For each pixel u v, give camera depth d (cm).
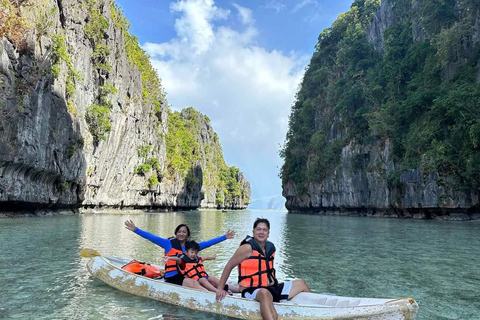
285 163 7781
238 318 516
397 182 3941
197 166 9675
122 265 809
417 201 3609
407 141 3944
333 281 783
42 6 2928
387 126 4362
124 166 4941
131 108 5084
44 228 1772
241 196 15725
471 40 3581
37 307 564
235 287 608
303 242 1488
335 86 6344
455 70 3662
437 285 748
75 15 3616
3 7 2523
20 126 2547
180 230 674
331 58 7394
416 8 5025
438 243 1442
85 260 930
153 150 6159
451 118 3431
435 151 3375
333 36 7450
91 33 3941
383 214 4516
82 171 3672
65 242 1273
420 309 590
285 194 7844
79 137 3556
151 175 5772
